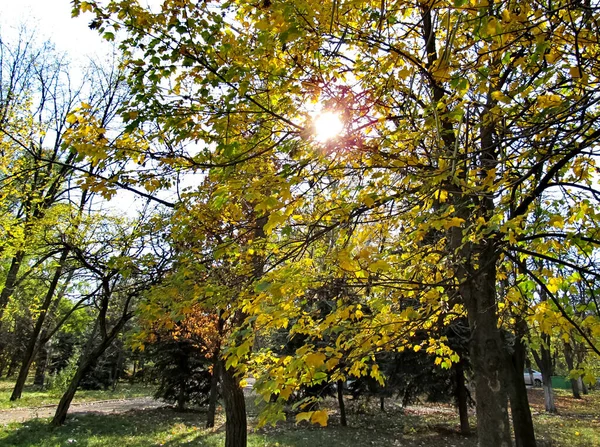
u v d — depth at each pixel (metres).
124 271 4.38
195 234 3.81
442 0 2.40
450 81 2.20
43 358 27.30
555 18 2.40
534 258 3.76
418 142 2.91
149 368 22.70
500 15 2.23
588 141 2.49
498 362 3.66
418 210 2.78
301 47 2.71
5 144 9.27
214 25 2.77
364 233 2.78
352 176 3.22
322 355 2.04
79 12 2.72
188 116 2.92
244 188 2.45
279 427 13.30
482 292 3.84
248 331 2.51
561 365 20.41
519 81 3.04
